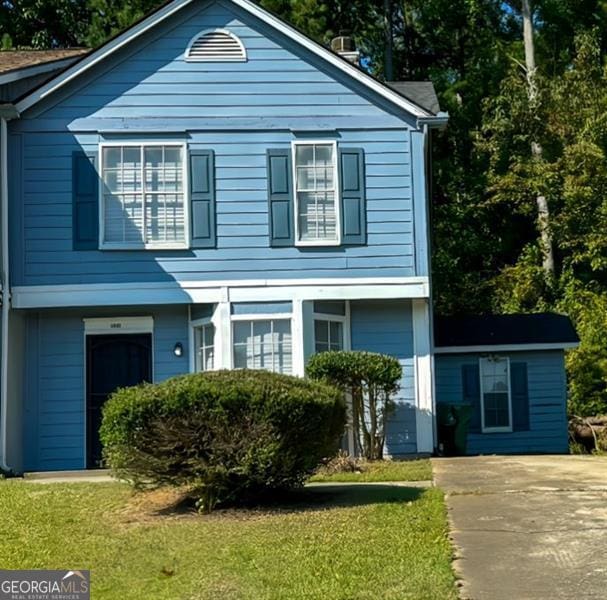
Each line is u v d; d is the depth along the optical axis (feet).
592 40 77.05
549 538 24.79
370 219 50.08
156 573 23.04
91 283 48.80
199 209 49.55
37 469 48.96
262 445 28.76
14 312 48.73
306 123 50.29
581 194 73.36
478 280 89.71
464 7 100.53
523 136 78.07
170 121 49.85
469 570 22.27
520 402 62.18
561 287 82.23
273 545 24.75
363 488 33.30
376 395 46.26
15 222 48.78
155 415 28.48
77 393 49.65
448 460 43.75
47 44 86.74
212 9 50.44
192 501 30.58
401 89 55.06
